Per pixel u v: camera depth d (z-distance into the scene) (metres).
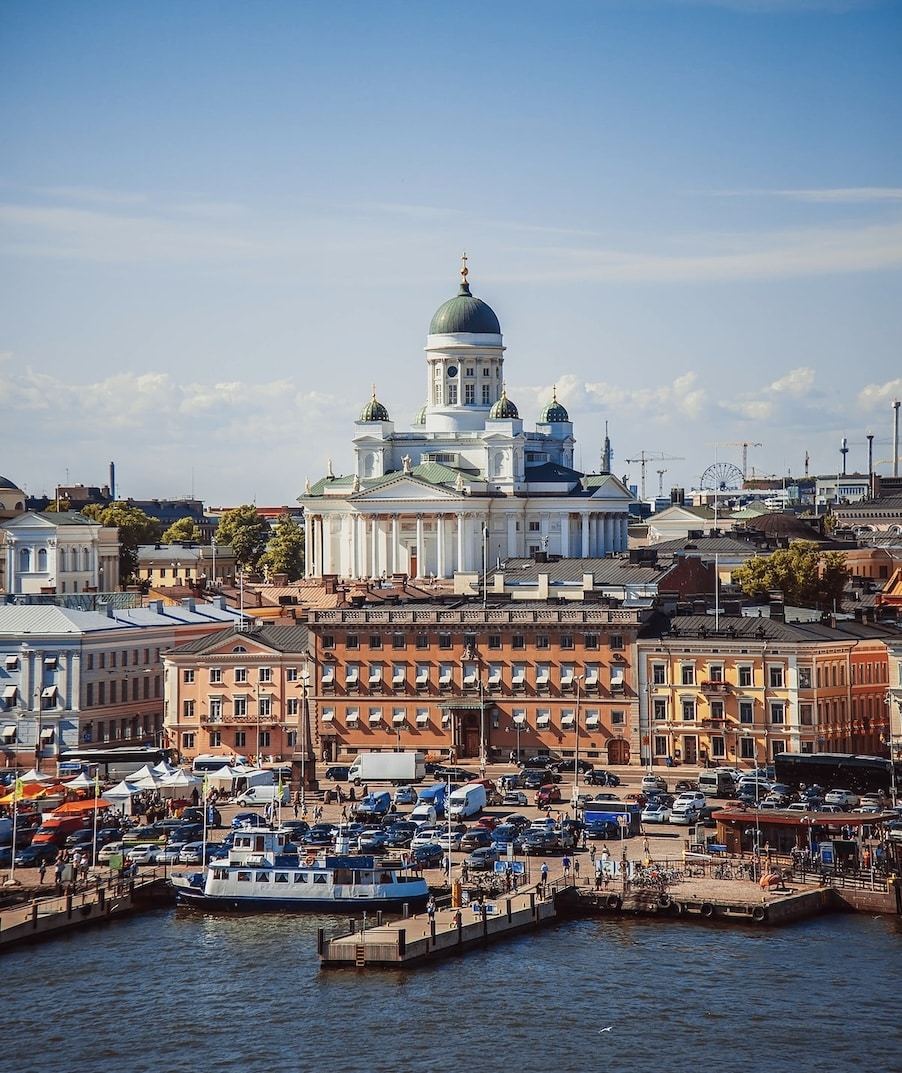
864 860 188.00
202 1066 147.00
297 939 174.62
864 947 169.12
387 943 165.38
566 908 181.50
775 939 171.75
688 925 176.50
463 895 180.88
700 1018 153.88
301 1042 150.88
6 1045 151.25
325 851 193.00
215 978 164.38
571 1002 157.50
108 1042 151.50
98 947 173.50
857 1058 146.50
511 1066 145.88
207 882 184.62
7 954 171.75
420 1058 147.62
